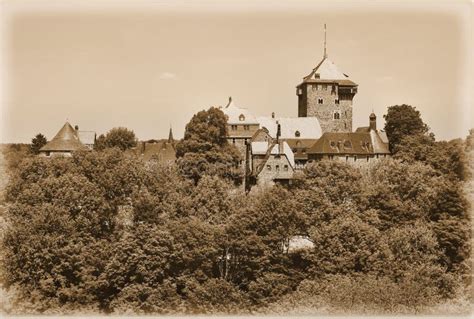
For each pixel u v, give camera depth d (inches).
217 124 4911.4
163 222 3693.4
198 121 4859.7
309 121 5684.1
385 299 3191.4
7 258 3417.8
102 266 3427.7
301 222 3683.6
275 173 4842.5
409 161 4776.1
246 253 3462.1
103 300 3321.9
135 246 3380.9
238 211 3740.2
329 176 4168.3
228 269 3521.2
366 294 3189.0
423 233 3538.4
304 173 4431.6
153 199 3799.2
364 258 3395.7
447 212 3905.0
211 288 3289.9
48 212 3526.1
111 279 3329.2
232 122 5319.9
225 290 3297.2
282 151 4872.0
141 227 3489.2
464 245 3661.4
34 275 3373.5
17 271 3395.7
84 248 3459.6
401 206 3929.6
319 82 5802.2
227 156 4837.6
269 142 5123.0
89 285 3297.2
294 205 3695.9
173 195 3961.6
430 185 4160.9
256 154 5004.9
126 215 3878.0
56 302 3289.9
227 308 3260.3
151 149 5629.9
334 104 5831.7
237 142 5310.0
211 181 4035.4
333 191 4055.1
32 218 3560.5
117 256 3356.3
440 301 3240.7
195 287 3302.2
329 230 3503.9
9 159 4788.4
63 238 3474.4
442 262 3599.9
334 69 5900.6
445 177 4574.3
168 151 5570.9
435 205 3951.8
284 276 3383.4
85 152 4411.9
